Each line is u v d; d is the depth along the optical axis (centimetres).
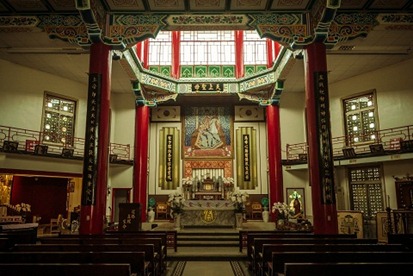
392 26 1215
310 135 1156
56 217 2041
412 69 1593
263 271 709
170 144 2262
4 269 444
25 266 446
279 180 1972
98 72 1180
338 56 1556
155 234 963
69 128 1867
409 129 1567
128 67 1666
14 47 1465
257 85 1950
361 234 1281
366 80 1770
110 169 2033
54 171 1688
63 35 1205
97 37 1175
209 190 2003
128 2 1179
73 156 1728
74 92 1906
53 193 2067
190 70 2077
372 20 1195
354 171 1777
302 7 1206
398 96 1631
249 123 2288
